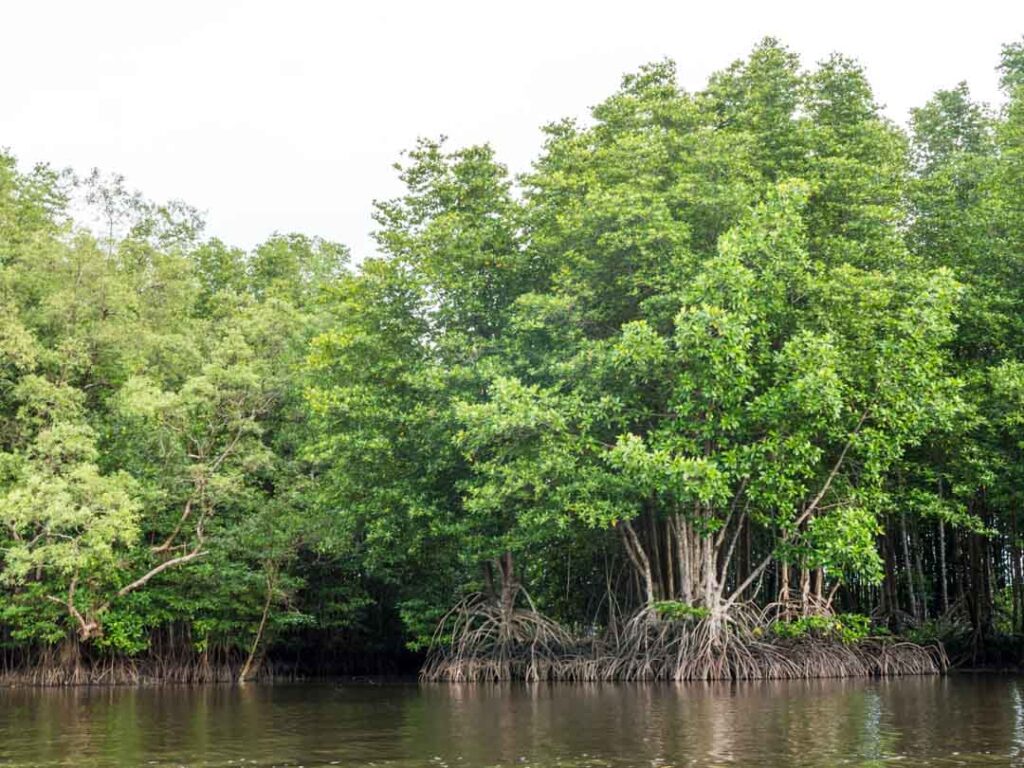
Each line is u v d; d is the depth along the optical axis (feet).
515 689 92.07
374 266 109.60
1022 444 96.99
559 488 90.84
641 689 85.25
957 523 102.17
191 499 117.39
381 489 104.73
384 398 105.40
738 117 102.68
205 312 153.89
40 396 108.78
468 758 47.67
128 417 113.80
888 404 90.27
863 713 63.82
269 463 120.98
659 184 99.96
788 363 85.87
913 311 89.04
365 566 121.49
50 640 109.09
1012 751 47.67
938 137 123.24
